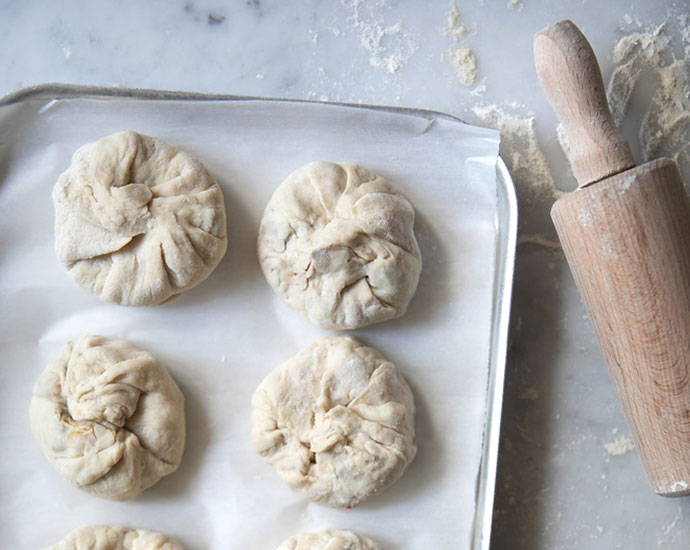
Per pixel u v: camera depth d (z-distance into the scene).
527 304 0.64
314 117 0.62
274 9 0.65
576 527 0.63
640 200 0.56
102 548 0.60
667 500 0.63
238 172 0.63
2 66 0.65
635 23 0.65
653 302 0.57
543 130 0.64
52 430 0.60
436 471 0.62
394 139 0.62
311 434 0.60
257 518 0.62
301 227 0.61
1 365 0.61
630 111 0.64
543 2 0.65
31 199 0.62
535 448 0.64
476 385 0.62
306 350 0.61
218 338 0.62
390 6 0.65
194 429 0.62
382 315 0.61
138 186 0.60
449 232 0.62
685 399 0.57
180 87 0.65
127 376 0.60
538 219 0.64
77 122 0.62
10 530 0.61
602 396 0.64
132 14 0.65
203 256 0.61
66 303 0.62
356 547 0.60
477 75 0.65
